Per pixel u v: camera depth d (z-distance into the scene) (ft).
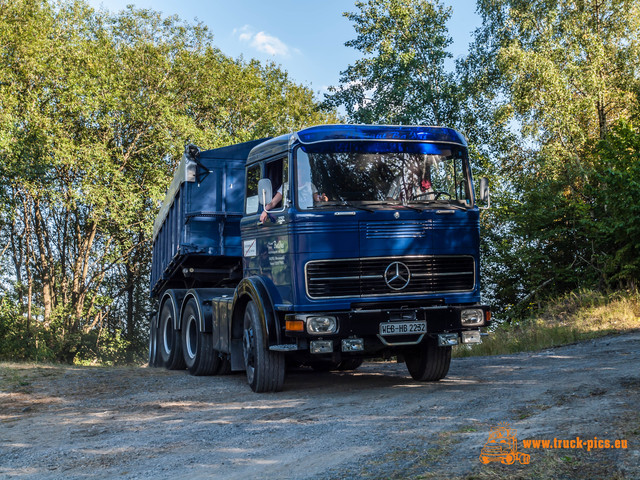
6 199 88.74
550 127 79.51
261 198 25.05
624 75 82.02
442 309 24.68
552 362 31.53
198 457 16.78
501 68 82.43
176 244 37.68
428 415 19.77
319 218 23.99
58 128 91.91
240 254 35.88
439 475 13.33
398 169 25.22
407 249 24.54
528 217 70.23
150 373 36.81
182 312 38.29
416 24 99.19
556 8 85.25
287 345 24.47
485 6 92.27
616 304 49.75
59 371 37.22
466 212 25.38
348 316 23.85
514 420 18.02
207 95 111.24
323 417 20.79
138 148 106.83
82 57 94.53
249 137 108.68
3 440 20.53
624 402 18.97
